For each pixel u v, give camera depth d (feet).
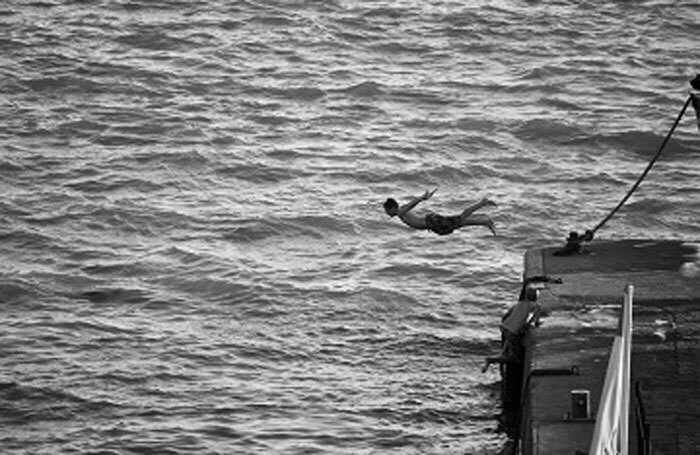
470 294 234.38
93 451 180.34
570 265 205.98
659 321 184.03
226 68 351.25
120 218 263.90
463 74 351.87
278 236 259.19
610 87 342.85
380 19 389.60
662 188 280.51
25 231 256.32
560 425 156.25
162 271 241.35
